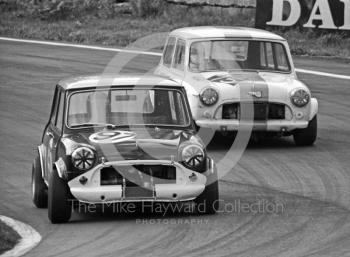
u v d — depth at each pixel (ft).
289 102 164.14
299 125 164.76
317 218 111.45
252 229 105.19
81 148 107.96
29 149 171.73
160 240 100.63
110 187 107.34
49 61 285.43
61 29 357.00
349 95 229.45
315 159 156.15
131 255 94.12
